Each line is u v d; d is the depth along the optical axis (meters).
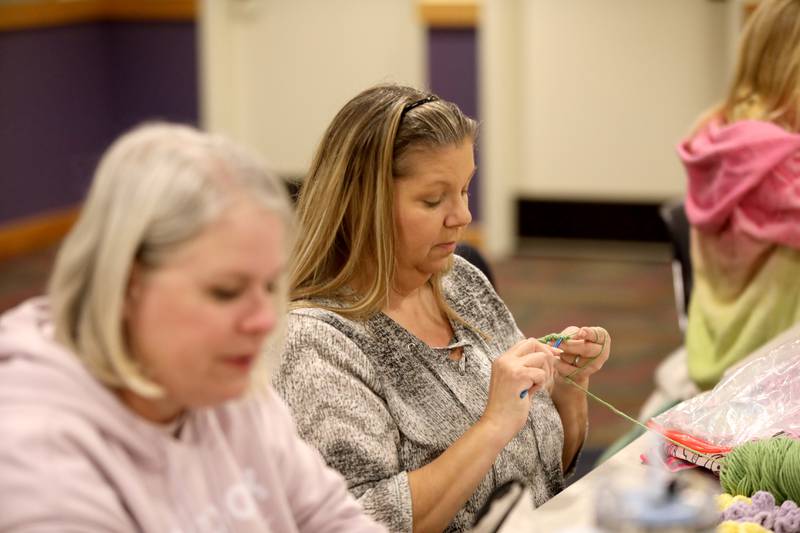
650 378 5.52
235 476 1.47
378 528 1.70
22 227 7.98
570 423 2.48
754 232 3.30
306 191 2.15
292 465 1.61
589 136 7.47
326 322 2.08
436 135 2.05
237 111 8.21
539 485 2.30
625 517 1.47
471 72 7.53
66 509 1.24
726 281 3.42
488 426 2.05
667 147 7.32
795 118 3.39
